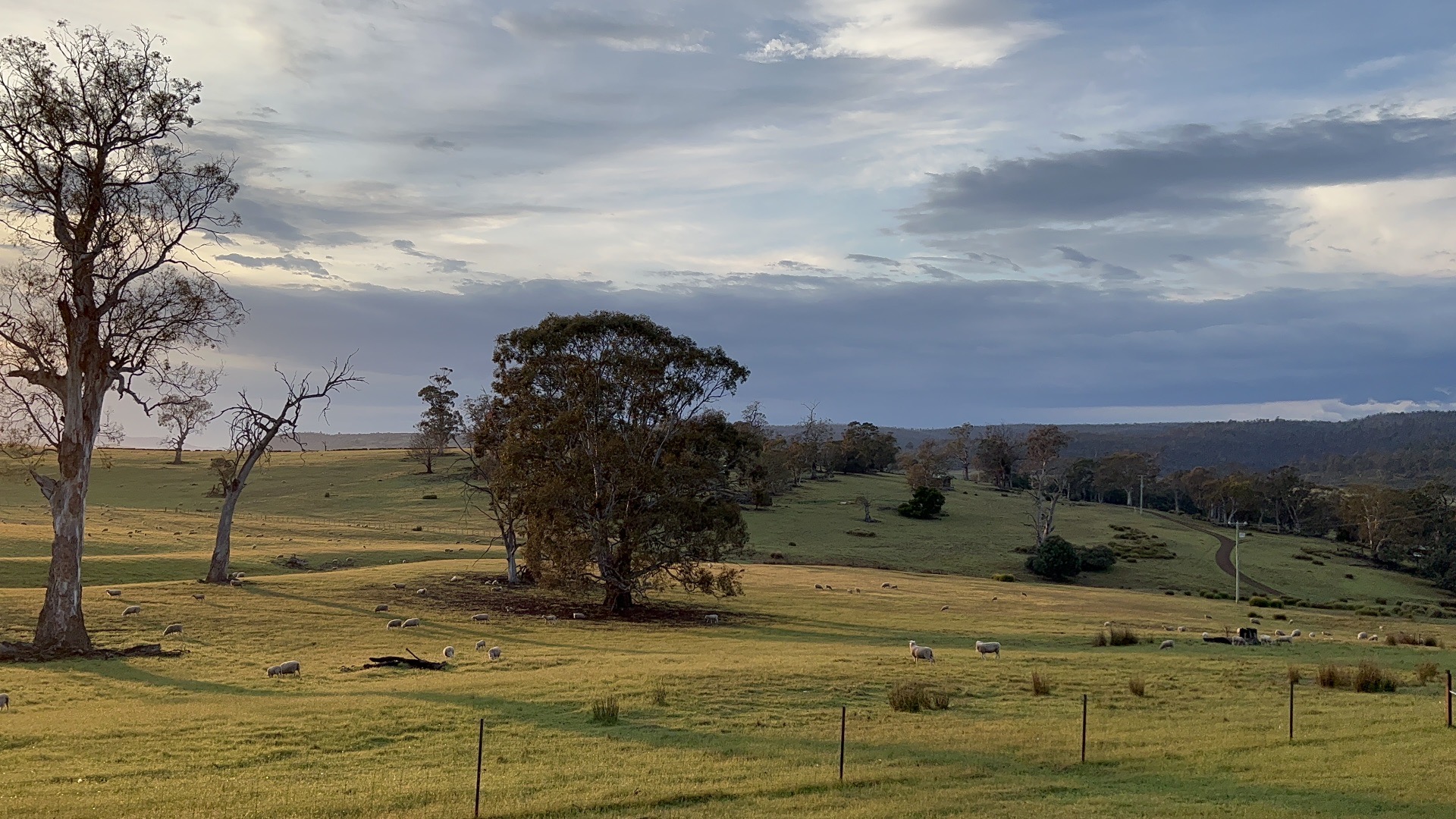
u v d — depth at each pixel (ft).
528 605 173.17
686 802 51.42
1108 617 177.88
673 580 177.88
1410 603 331.98
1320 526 530.68
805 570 288.30
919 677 90.99
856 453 654.53
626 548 172.65
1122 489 634.84
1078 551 365.81
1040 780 56.39
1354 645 134.51
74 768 56.34
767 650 119.14
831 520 431.02
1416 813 49.39
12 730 66.13
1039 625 159.22
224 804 49.34
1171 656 111.04
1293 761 60.64
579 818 48.49
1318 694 86.58
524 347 178.81
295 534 300.20
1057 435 523.70
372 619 142.51
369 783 53.78
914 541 392.88
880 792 53.42
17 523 266.57
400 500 426.92
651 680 86.89
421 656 111.14
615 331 177.06
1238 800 52.21
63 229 112.88
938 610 184.24
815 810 49.90
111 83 114.01
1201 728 71.00
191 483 479.00
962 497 542.57
